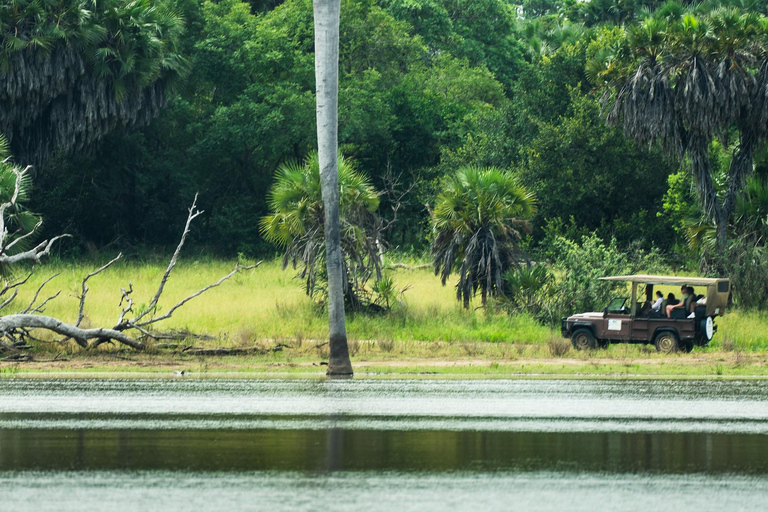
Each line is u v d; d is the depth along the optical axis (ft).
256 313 252.62
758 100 285.64
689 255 351.25
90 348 205.16
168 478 87.71
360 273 255.50
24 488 83.66
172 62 373.20
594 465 94.12
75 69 348.59
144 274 340.80
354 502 78.69
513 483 86.33
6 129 355.56
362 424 117.80
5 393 147.54
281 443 104.78
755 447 103.55
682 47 288.30
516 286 256.93
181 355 203.31
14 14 337.52
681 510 76.89
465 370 184.96
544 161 391.04
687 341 213.05
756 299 273.54
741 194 296.71
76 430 112.88
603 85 307.99
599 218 398.21
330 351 180.86
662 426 117.39
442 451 100.68
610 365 193.36
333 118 189.78
